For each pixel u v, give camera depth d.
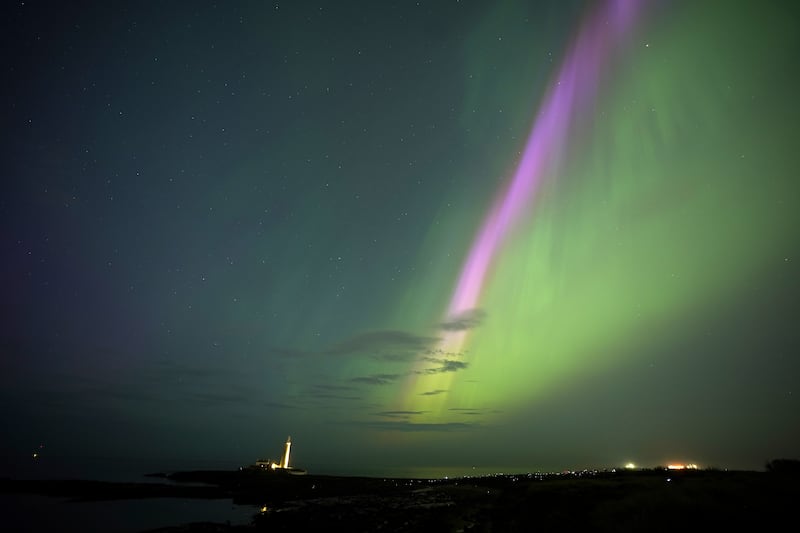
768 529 17.23
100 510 44.44
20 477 80.75
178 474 82.94
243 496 53.69
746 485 24.78
